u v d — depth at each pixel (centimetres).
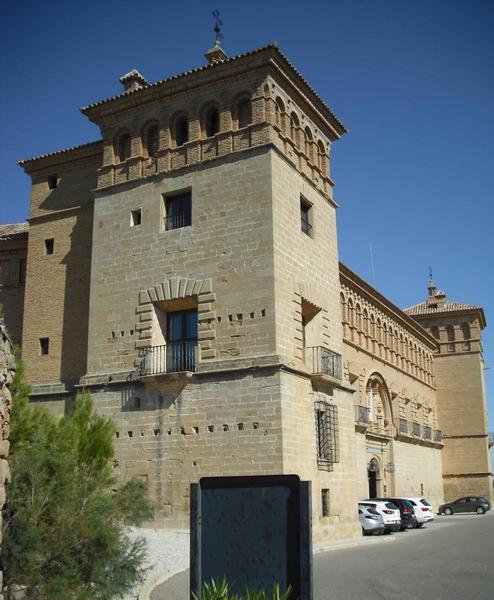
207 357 2861
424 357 6888
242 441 2692
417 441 6162
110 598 1259
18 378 1559
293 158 3197
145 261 3117
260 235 2886
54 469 1283
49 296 3453
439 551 2609
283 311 2847
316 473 2894
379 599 1513
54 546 1212
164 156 3203
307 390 2914
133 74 3569
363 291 5097
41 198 3638
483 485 6875
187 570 1936
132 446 2898
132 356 3025
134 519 1438
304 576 697
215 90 3155
